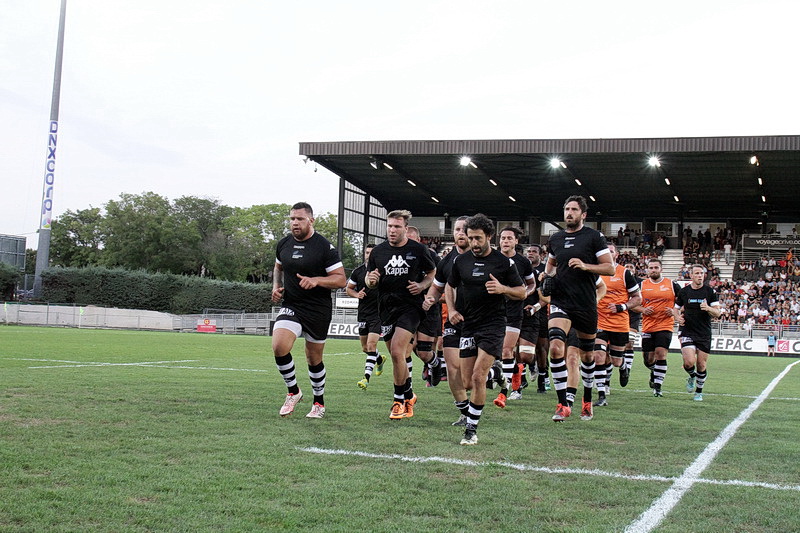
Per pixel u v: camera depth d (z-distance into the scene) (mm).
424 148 32625
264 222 73812
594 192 40719
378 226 45188
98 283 53375
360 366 14609
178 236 68500
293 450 5223
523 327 9602
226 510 3703
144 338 26047
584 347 7461
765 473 4891
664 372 10508
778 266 38344
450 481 4430
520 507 3895
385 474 4551
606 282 9930
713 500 4133
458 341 6688
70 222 72438
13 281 50719
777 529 3605
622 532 3486
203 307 54906
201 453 5035
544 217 48594
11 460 4648
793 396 10719
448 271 7117
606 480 4570
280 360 6855
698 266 10086
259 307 55094
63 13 45938
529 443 5820
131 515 3586
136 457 4844
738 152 29906
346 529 3447
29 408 6891
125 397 7945
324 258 6828
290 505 3826
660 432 6652
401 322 7059
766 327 30453
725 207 43000
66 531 3326
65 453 4910
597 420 7441
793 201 40188
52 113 46562
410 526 3516
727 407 9000
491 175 37781
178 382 9836
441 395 9406
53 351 16516
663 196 40688
